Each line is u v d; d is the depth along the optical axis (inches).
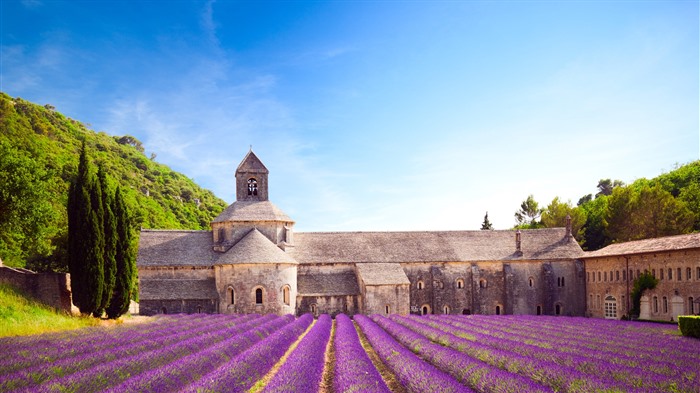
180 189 6146.7
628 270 2354.8
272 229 2628.0
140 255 2465.6
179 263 2455.7
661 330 1679.4
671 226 3105.3
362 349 1106.7
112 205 1865.2
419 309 2733.8
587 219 3902.6
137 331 1366.9
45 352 917.2
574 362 945.5
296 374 770.2
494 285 2822.3
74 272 1658.5
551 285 2802.7
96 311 1681.8
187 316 2119.8
